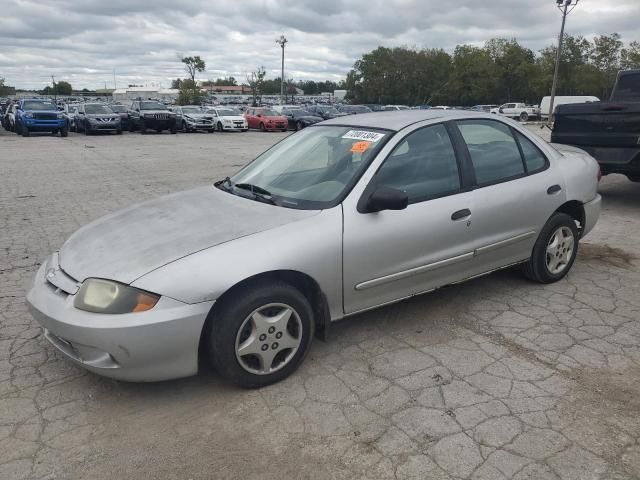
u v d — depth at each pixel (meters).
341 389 3.12
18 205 8.40
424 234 3.57
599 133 7.32
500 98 73.44
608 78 64.69
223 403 3.01
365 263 3.35
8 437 2.72
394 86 88.81
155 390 3.14
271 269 2.97
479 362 3.39
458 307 4.23
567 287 4.61
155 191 9.75
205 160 15.32
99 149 18.91
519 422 2.78
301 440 2.69
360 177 3.44
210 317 2.94
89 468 2.51
